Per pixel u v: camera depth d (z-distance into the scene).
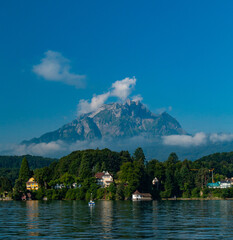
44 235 74.31
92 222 98.31
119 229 83.69
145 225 91.62
